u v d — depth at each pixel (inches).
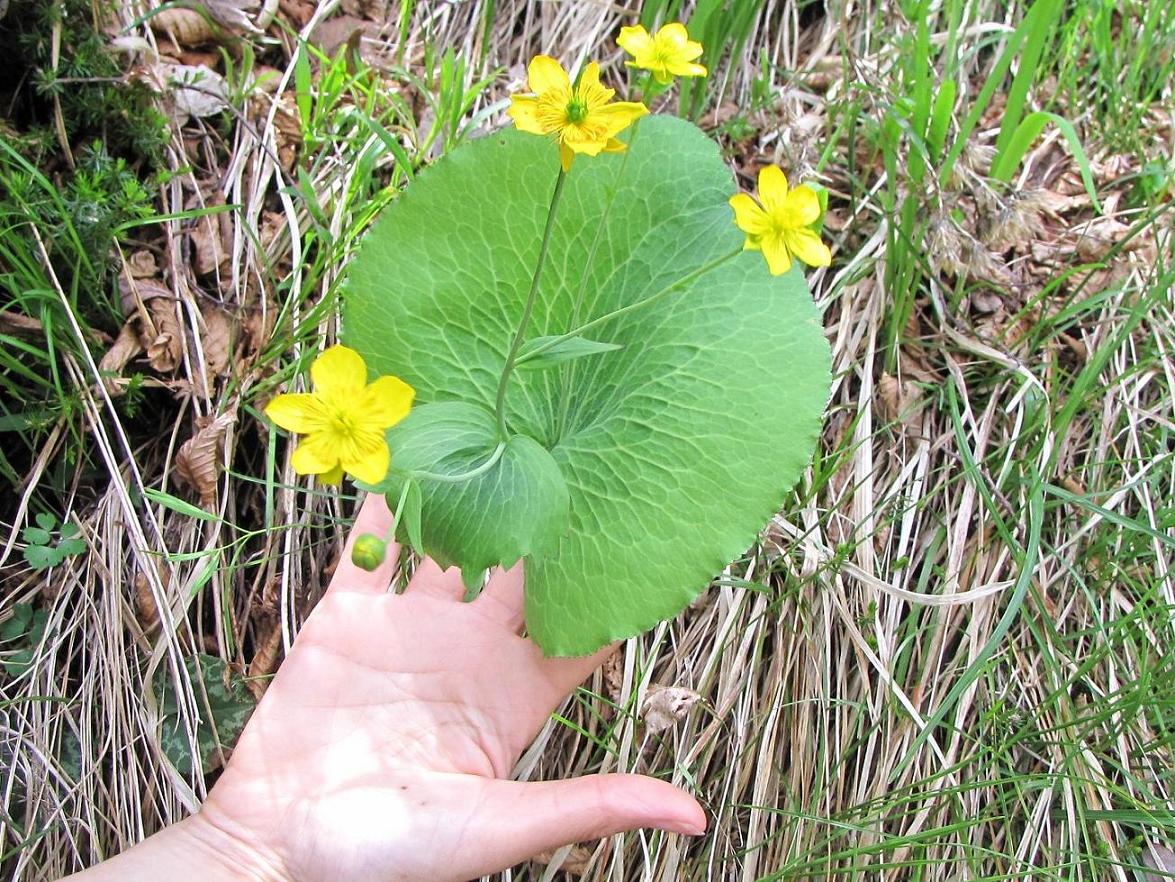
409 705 12.3
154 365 15.0
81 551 14.1
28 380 14.6
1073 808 14.1
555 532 10.7
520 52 18.8
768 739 14.5
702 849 14.3
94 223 14.2
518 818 10.9
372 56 18.1
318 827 11.3
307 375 15.1
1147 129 19.1
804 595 15.2
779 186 9.6
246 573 15.0
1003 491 16.0
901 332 16.9
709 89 18.6
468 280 13.2
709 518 11.9
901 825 14.4
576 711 14.6
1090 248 17.6
